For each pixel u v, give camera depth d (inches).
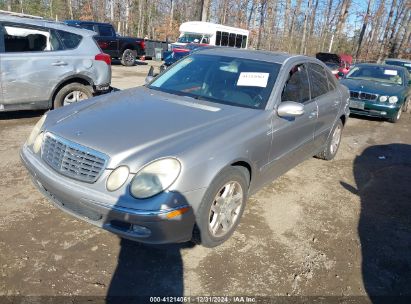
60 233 126.8
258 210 156.7
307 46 1678.2
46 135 121.1
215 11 1785.2
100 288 104.1
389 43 1296.8
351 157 246.4
